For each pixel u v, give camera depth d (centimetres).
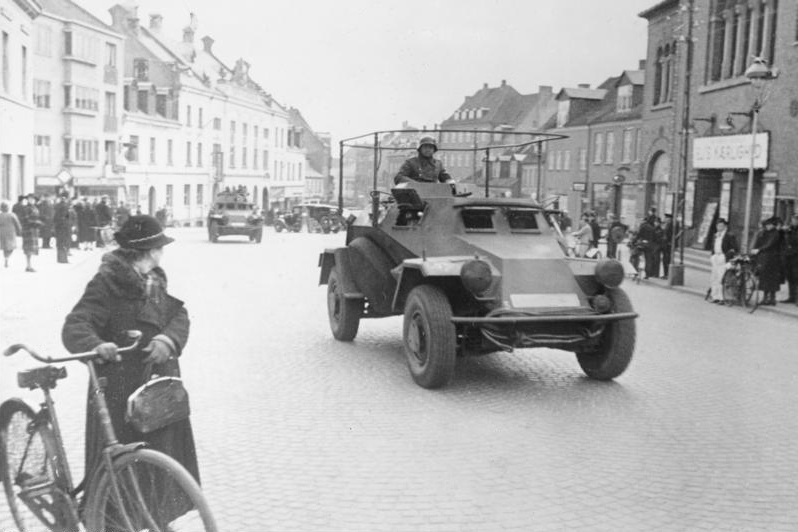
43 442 418
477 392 852
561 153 5459
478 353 889
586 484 570
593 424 731
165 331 413
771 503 540
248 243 3806
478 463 612
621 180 4338
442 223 948
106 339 417
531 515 510
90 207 2922
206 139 7012
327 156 10644
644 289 2083
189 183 6681
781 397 848
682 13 3200
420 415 751
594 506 528
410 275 898
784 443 680
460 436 684
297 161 9444
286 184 9050
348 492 544
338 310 1151
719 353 1111
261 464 599
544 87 8119
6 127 3181
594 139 4997
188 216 6706
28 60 3612
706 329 1349
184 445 420
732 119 2697
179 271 2191
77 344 395
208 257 2767
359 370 948
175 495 375
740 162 2575
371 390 850
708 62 2953
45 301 1486
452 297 898
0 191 3173
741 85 2636
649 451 651
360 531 479
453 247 917
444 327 837
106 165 5166
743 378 941
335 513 506
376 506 520
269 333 1192
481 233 933
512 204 962
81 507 409
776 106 2380
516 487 561
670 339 1227
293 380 887
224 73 7750
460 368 981
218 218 3781
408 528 484
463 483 567
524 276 860
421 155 1062
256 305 1497
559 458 629
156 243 422
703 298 1877
